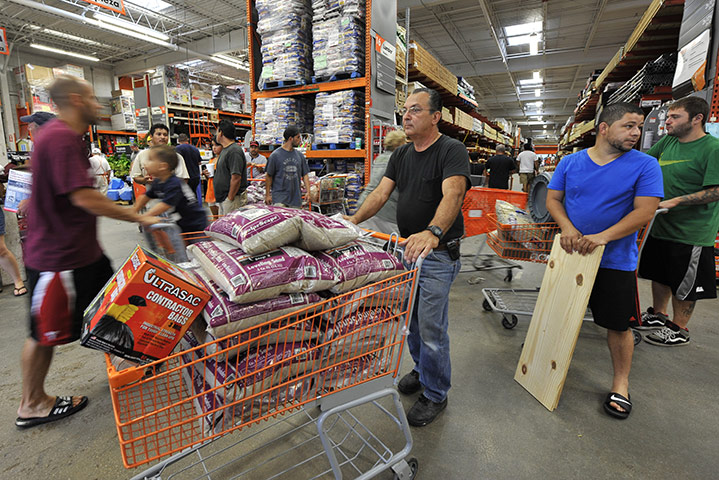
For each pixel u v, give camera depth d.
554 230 2.92
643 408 2.03
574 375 2.35
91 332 0.91
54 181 1.53
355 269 1.23
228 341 1.04
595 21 11.83
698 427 1.88
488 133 13.02
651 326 2.91
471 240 6.35
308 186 4.45
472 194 3.95
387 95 4.86
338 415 1.88
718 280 3.79
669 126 2.59
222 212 4.36
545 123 34.16
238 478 1.54
